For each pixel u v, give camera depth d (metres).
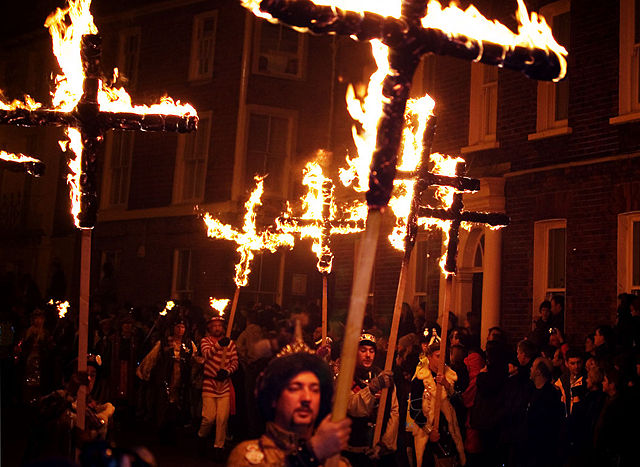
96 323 19.09
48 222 28.88
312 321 14.05
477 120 15.65
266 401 3.44
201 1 24.09
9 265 30.36
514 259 14.36
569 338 12.98
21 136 30.23
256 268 22.22
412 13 3.35
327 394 3.53
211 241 22.66
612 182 12.86
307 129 23.11
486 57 3.52
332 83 21.27
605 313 12.73
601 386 8.51
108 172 26.02
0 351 18.22
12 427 14.57
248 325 13.68
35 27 28.95
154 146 24.80
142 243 24.45
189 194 23.84
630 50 12.95
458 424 10.01
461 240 15.48
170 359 13.96
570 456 8.54
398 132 3.28
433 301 15.98
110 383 16.58
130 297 24.56
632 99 12.88
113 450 2.61
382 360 11.02
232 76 23.16
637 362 7.94
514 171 14.52
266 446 3.38
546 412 9.13
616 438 7.73
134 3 25.50
